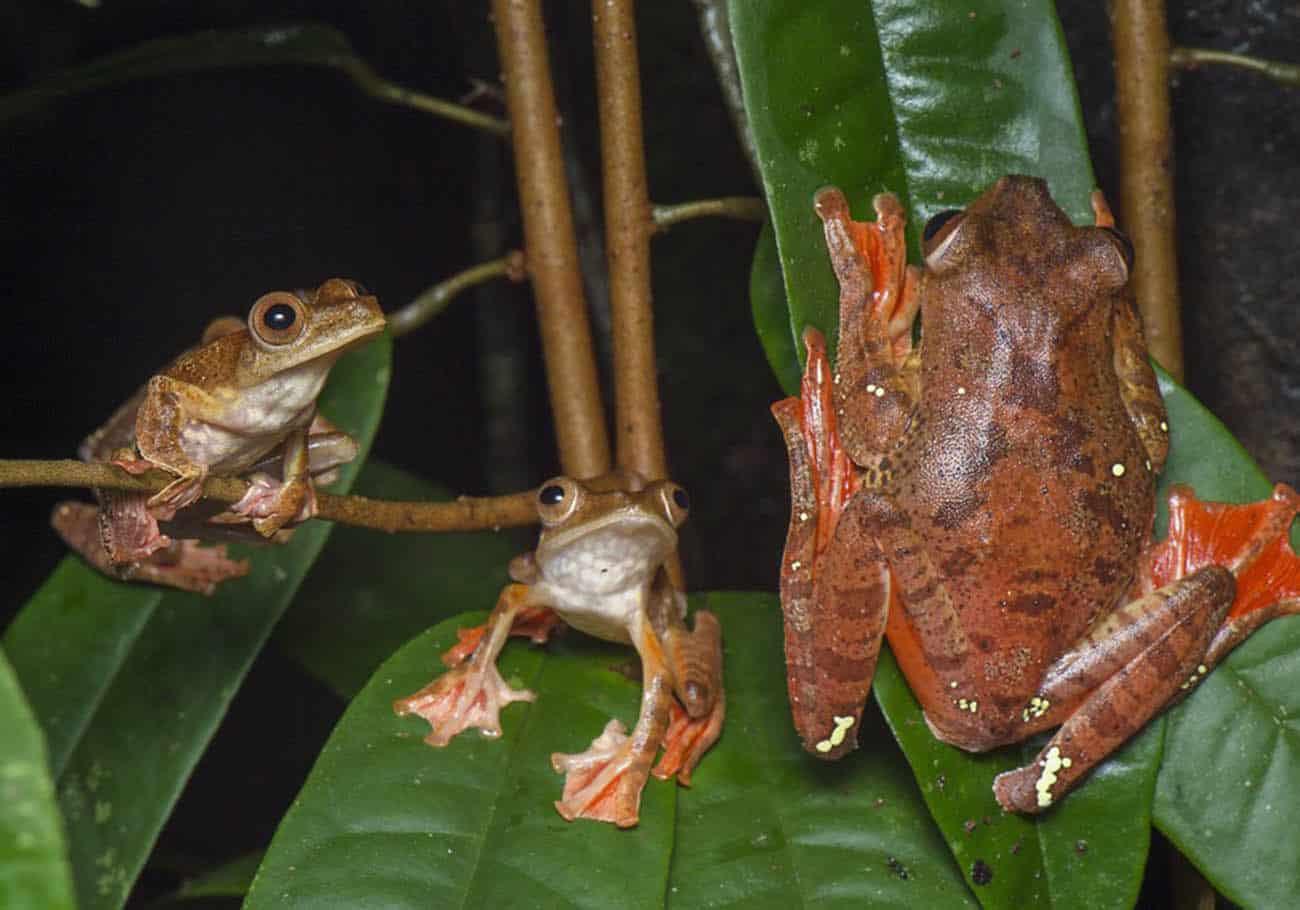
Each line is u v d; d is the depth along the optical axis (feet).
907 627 1.42
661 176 1.86
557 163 1.54
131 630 1.54
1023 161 1.45
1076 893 1.41
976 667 1.41
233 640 1.54
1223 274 1.74
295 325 1.40
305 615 1.67
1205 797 1.43
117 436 1.60
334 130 2.10
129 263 2.09
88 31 2.03
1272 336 1.73
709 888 1.43
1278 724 1.43
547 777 1.45
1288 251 1.72
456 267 2.16
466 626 1.51
